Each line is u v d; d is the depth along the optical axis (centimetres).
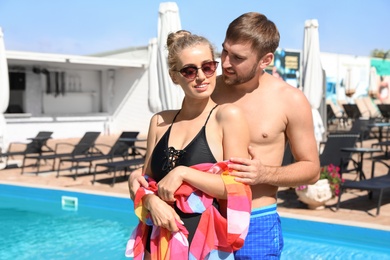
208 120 189
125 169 941
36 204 804
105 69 2173
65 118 2017
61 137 2005
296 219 583
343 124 2019
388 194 730
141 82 2064
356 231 540
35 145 1104
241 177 181
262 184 215
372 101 2238
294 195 725
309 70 881
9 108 1927
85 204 784
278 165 217
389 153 1175
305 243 556
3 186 883
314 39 880
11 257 519
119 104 2169
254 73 204
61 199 813
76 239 590
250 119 215
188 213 184
